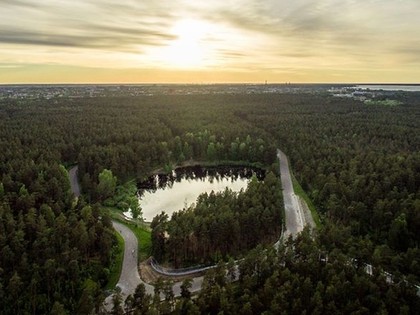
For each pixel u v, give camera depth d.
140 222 133.00
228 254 108.56
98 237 105.38
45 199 127.00
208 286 84.81
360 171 153.88
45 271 86.75
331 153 182.62
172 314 77.44
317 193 145.38
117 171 175.38
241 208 120.56
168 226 110.88
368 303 78.94
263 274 89.25
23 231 100.50
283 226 126.56
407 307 74.94
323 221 129.75
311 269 88.94
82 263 98.44
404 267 95.12
